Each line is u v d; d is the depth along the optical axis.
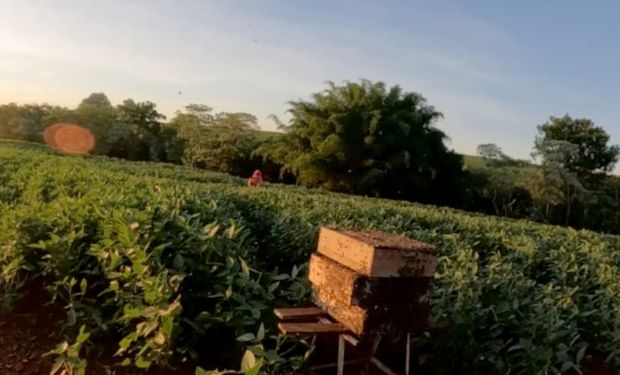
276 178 41.06
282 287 4.19
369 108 33.66
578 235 10.06
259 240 6.78
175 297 3.41
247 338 2.89
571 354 3.11
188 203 5.75
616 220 34.91
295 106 35.84
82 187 6.99
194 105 45.03
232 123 41.53
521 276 4.56
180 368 3.39
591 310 3.80
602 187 38.09
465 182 34.44
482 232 8.09
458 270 4.05
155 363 3.36
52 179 8.11
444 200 34.44
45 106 48.94
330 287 2.95
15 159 12.67
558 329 3.13
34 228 4.41
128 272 3.40
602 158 39.44
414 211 10.38
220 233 4.75
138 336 3.09
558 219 35.94
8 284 4.08
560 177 34.81
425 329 3.01
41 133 45.69
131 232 3.74
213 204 5.47
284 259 6.10
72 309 3.50
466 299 3.45
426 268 2.80
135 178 9.50
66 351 3.17
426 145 32.94
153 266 3.44
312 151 34.69
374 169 32.25
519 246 6.84
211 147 41.34
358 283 2.66
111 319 3.67
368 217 8.19
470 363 3.21
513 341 3.25
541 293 3.94
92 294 4.12
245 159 41.47
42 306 4.26
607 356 3.46
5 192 7.00
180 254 3.66
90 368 3.41
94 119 46.22
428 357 3.40
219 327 3.44
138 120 48.25
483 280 3.83
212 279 3.62
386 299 2.71
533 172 36.28
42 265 4.14
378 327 2.68
